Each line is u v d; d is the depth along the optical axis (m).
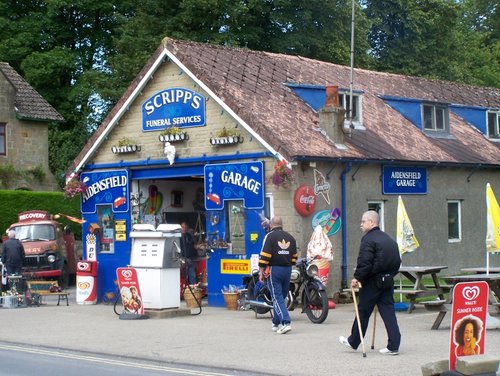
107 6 44.94
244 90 21.39
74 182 23.55
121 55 37.78
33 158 39.50
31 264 27.66
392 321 12.30
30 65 43.62
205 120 21.14
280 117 20.92
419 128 25.00
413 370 11.08
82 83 43.00
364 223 12.30
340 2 38.94
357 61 39.72
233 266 20.34
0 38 45.50
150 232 18.27
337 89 21.55
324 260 19.14
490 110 27.64
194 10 36.78
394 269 12.24
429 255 23.48
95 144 23.28
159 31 37.50
